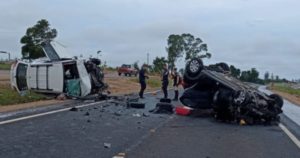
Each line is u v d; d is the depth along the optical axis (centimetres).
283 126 1402
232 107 1430
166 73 2581
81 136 1008
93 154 797
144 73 2623
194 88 1655
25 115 1378
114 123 1294
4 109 1573
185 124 1366
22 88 2323
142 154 817
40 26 5309
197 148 913
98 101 2194
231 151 894
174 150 876
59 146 864
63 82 2244
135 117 1502
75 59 2267
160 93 3419
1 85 2553
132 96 2766
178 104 2238
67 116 1416
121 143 934
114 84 4088
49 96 2291
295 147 973
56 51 2341
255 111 1430
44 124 1187
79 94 2262
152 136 1063
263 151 907
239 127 1339
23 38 5294
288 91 6631
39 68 2294
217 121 1489
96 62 2361
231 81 1569
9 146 842
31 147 841
